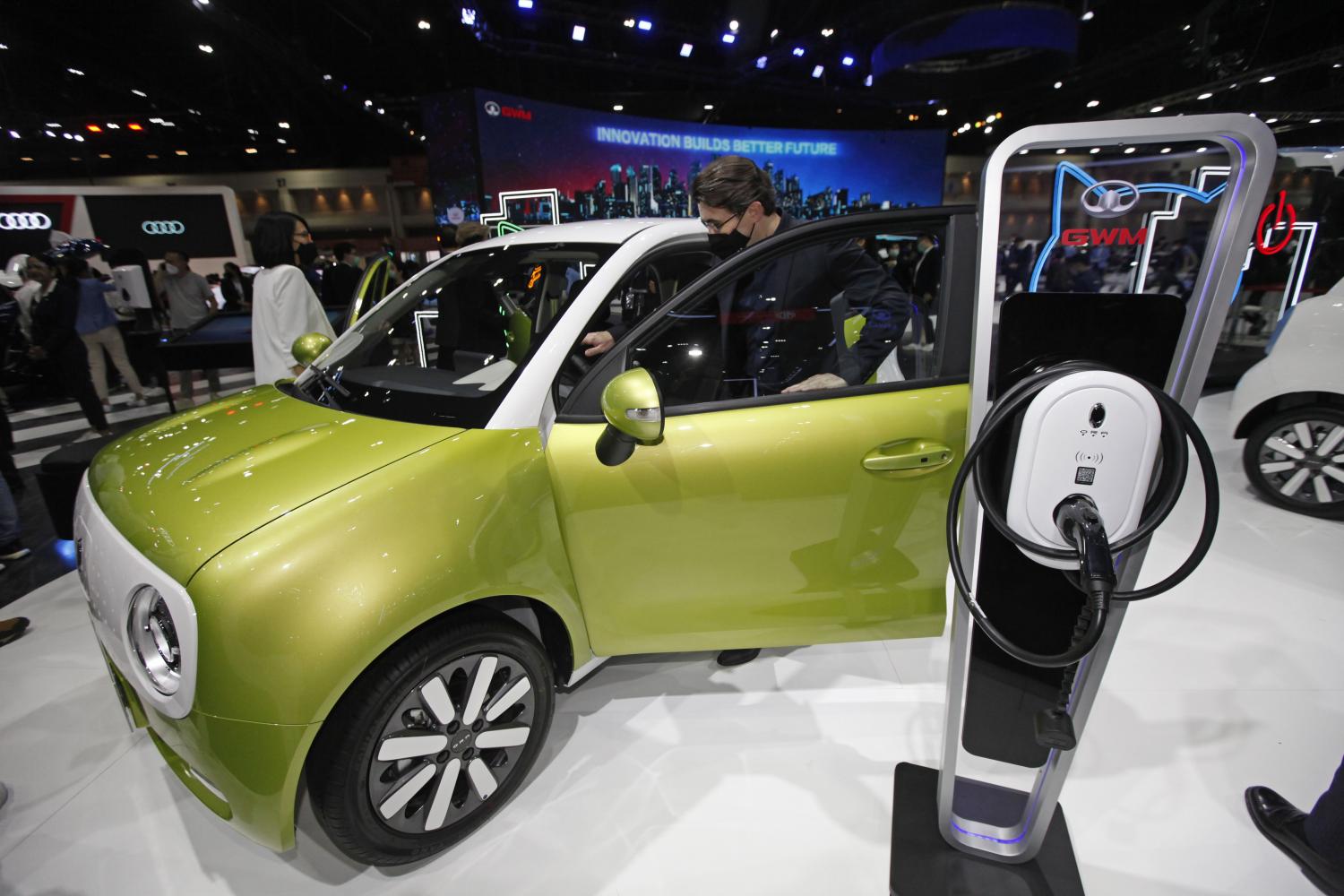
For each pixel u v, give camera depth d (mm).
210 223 10023
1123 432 896
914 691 1866
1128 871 1353
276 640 1104
